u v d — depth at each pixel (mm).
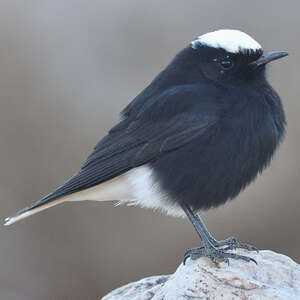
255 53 10117
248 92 10039
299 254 15430
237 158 9891
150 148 10234
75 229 15891
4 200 16188
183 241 15414
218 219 15359
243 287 8844
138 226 15672
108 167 10422
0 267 15898
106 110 17234
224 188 10023
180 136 10039
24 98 17188
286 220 15492
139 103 10641
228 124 9859
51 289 15820
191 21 19547
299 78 17312
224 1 19844
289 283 9125
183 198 10133
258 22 19328
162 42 19203
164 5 19922
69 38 19031
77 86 17844
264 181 15562
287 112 16375
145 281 9969
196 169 9969
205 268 9086
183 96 10148
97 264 15734
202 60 10297
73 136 16656
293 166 15719
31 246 16016
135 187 10367
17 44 18172
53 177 16344
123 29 19469
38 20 19172
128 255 15609
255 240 15414
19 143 16594
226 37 10172
